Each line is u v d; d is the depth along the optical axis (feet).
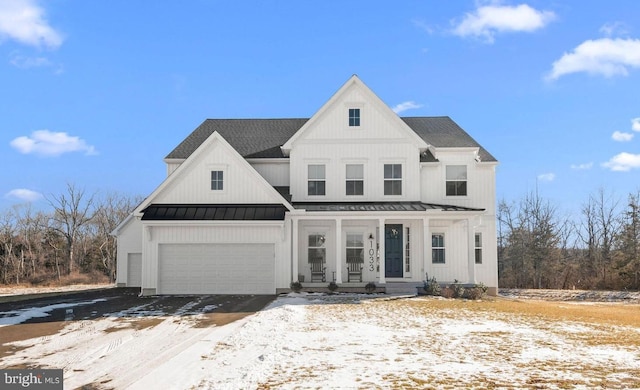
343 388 28.19
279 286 81.56
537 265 164.04
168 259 82.17
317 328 47.78
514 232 177.68
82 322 52.95
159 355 37.32
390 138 88.84
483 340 42.32
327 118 89.51
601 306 83.71
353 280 86.48
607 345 40.60
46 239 196.24
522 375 30.96
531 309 64.95
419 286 80.94
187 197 84.12
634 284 133.28
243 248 82.33
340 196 88.48
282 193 89.51
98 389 28.89
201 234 82.07
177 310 61.98
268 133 102.42
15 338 44.24
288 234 82.28
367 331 46.29
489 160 90.33
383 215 81.46
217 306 65.72
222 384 29.25
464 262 87.56
